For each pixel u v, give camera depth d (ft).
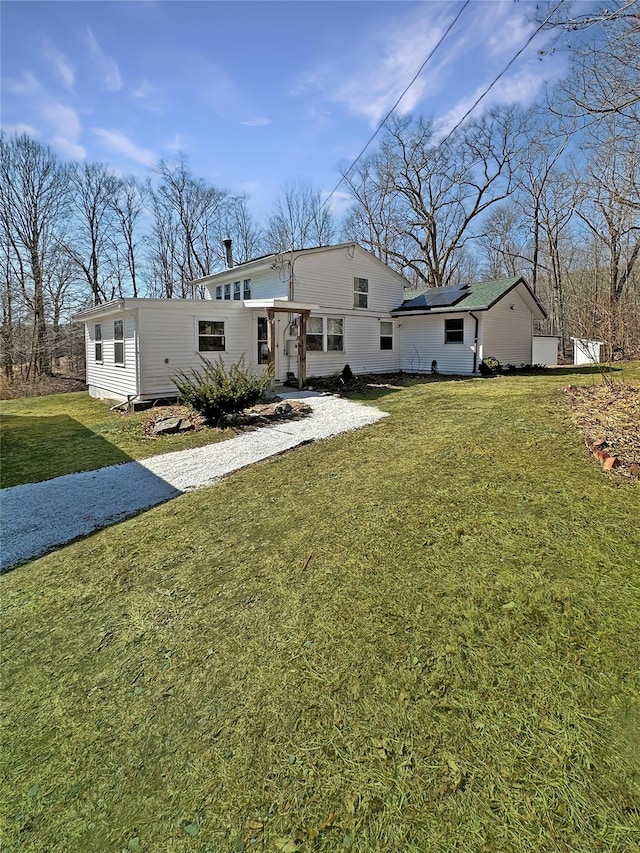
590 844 4.38
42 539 13.19
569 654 6.71
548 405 22.35
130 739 6.31
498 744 5.53
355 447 19.03
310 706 6.45
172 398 35.19
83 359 79.77
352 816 4.94
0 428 30.55
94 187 82.58
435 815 4.84
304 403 31.73
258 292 46.26
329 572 9.70
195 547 11.73
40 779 5.86
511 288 46.37
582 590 7.95
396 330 53.52
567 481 12.24
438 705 6.18
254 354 39.96
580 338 30.04
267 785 5.41
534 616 7.54
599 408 19.90
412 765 5.41
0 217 70.79
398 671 6.84
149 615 9.13
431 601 8.28
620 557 8.66
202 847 4.83
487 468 14.01
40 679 7.67
